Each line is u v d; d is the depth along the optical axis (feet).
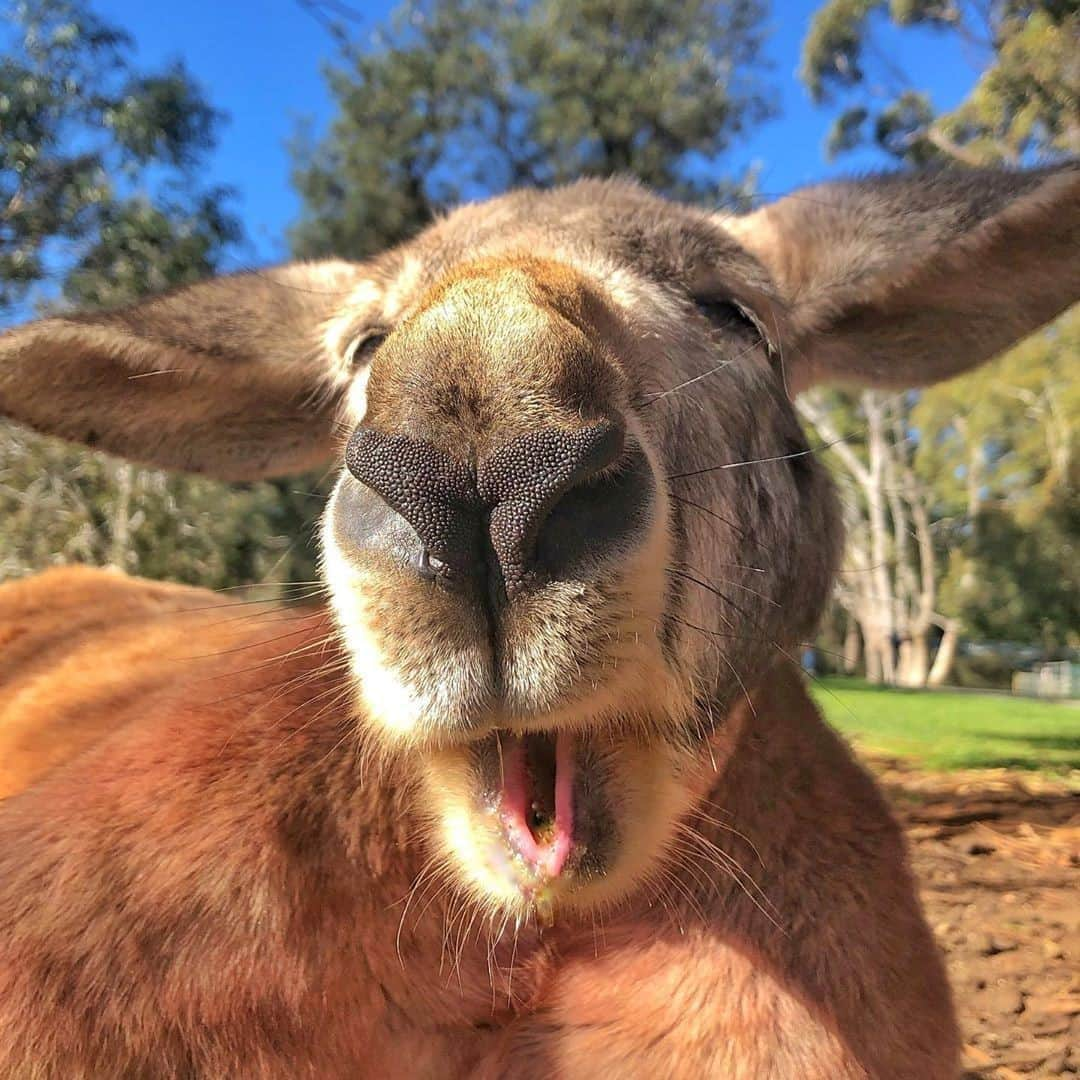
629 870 0.81
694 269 1.10
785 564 1.12
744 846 0.98
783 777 1.01
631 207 1.16
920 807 3.06
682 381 1.00
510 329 0.66
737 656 0.99
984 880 2.30
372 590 0.67
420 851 0.95
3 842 0.95
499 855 0.76
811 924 0.97
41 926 0.88
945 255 1.18
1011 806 3.10
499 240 1.11
